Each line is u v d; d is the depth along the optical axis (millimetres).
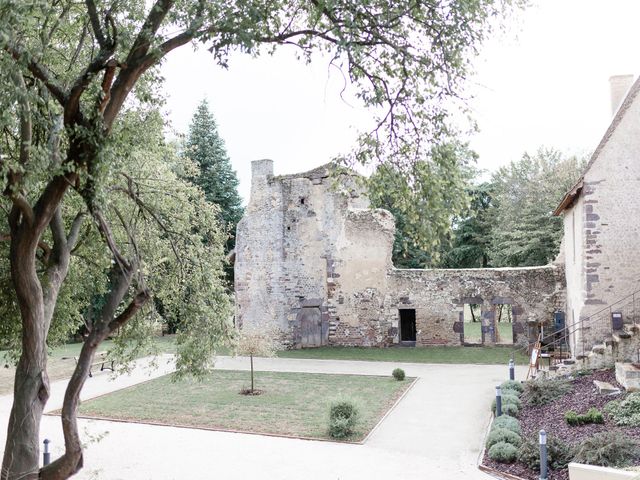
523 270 26141
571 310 21984
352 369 22406
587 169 17781
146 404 17047
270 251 28266
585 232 17719
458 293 26984
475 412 15180
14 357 11086
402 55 8039
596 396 13312
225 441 13211
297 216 28641
